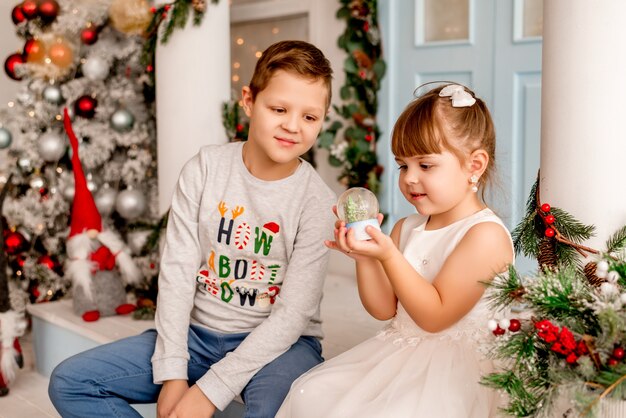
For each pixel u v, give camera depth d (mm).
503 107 2846
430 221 1527
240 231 1661
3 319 2488
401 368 1363
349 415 1267
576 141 1438
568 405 1137
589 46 1405
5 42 3762
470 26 2914
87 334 2494
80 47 3104
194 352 1675
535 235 1522
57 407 1595
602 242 1437
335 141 3307
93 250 2684
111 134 3098
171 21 2730
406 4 3090
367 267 1472
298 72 1519
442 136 1368
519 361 1135
